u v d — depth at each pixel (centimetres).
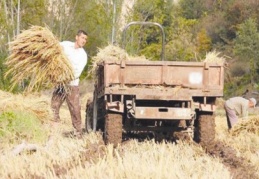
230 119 2106
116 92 1541
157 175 1099
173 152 1441
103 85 1596
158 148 1484
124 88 1543
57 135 1706
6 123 1572
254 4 9725
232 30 9781
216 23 9975
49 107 1811
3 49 4194
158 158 1323
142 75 1565
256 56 7844
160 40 7606
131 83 1562
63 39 5172
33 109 1745
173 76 1575
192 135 1723
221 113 3825
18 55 1695
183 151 1474
